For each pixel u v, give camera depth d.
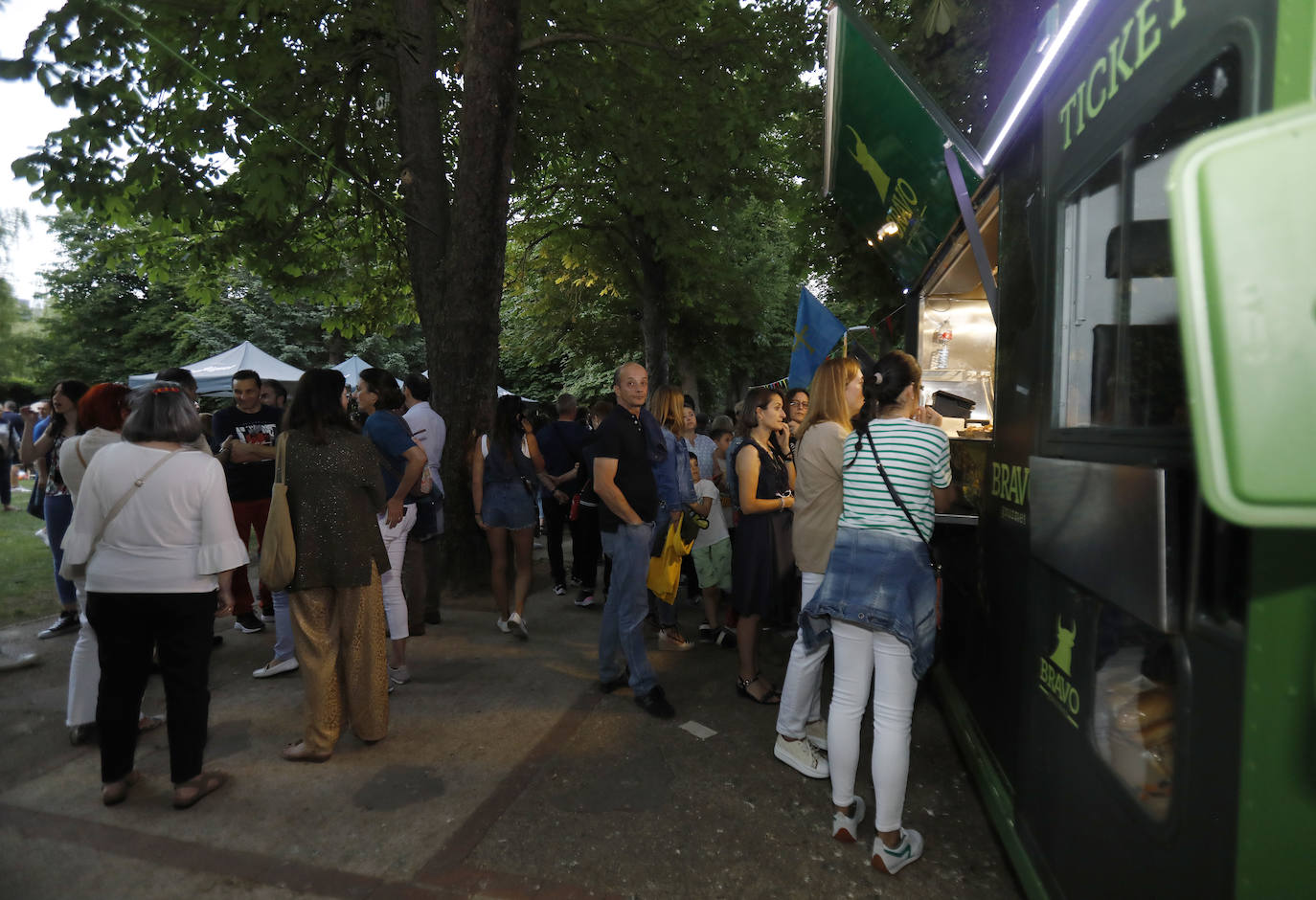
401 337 29.95
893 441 2.62
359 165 8.27
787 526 4.01
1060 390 2.16
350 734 3.62
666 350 14.79
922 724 3.77
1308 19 1.06
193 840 2.70
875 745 2.54
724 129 9.12
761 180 11.69
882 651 2.55
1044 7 4.45
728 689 4.22
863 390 2.78
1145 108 1.62
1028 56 2.33
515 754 3.40
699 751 3.44
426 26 6.53
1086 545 1.75
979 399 5.37
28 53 5.62
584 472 6.59
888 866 2.51
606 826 2.80
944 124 3.03
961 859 2.62
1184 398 1.41
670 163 10.55
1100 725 1.80
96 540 2.81
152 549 2.79
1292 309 0.58
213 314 25.58
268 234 7.83
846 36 3.32
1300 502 0.60
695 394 20.86
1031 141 2.49
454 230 6.21
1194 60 1.39
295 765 3.28
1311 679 1.14
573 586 6.92
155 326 25.22
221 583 3.02
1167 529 1.39
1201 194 0.60
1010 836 2.45
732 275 15.58
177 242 8.83
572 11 8.10
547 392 30.36
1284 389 0.59
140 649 2.90
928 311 5.42
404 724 3.72
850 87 3.69
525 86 8.86
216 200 6.64
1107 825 1.76
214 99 6.48
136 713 2.95
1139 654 1.65
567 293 19.33
